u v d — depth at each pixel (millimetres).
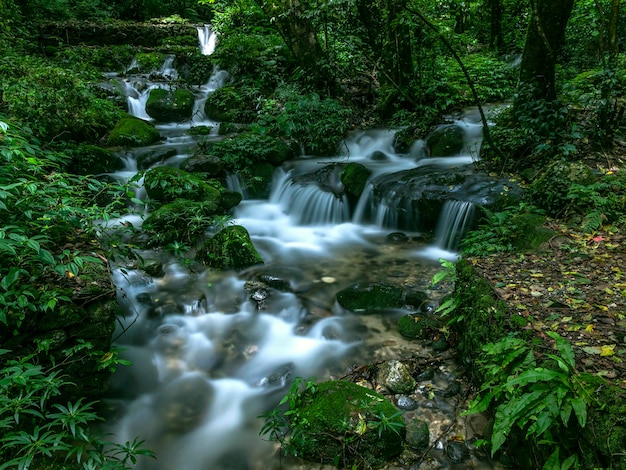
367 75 11055
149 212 6551
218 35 14164
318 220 7098
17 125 5039
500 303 3395
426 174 6645
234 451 3064
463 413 2783
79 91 8164
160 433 3219
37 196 3521
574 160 5816
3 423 2320
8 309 2910
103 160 7438
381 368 3633
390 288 4730
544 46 6320
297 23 9969
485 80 11320
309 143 8672
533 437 2531
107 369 3307
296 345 4109
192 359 3943
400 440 2932
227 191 7059
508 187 5859
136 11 17578
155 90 10656
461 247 5750
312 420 2992
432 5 9453
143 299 4566
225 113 10398
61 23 12984
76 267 3062
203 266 5422
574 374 2445
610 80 5750
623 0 10109
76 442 2912
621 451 2064
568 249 4254
